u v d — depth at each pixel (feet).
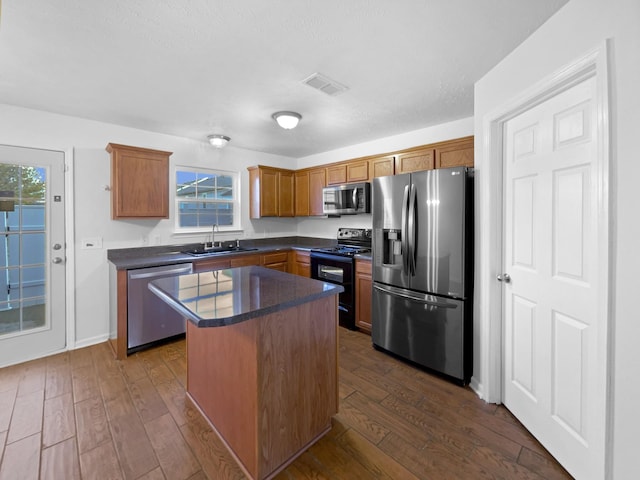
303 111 9.43
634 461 3.52
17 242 8.96
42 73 6.91
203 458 5.26
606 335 3.80
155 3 4.68
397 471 4.99
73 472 4.94
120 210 9.89
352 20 5.14
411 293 8.43
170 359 9.02
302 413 5.39
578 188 4.72
